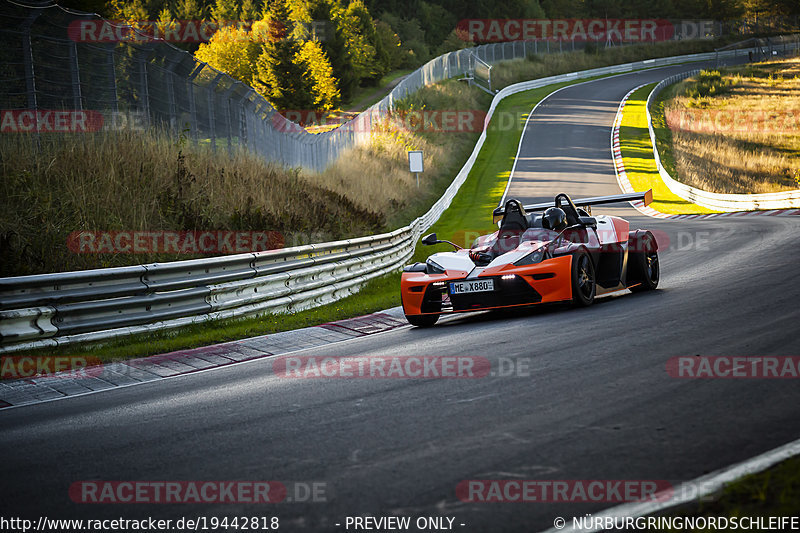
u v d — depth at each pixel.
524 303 28.55
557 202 33.22
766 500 9.58
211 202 52.78
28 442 15.87
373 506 10.55
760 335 19.80
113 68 54.31
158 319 32.91
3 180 43.16
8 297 28.14
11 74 46.62
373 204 93.88
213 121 67.50
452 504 10.41
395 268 58.69
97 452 14.52
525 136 184.50
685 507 9.71
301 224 55.31
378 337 28.92
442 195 122.44
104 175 48.09
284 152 87.50
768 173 131.62
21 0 46.44
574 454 11.95
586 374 17.34
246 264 38.06
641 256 33.25
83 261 39.16
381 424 14.73
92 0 75.62
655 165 140.12
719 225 67.81
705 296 28.47
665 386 15.55
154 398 20.00
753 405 13.71
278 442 14.12
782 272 32.94
